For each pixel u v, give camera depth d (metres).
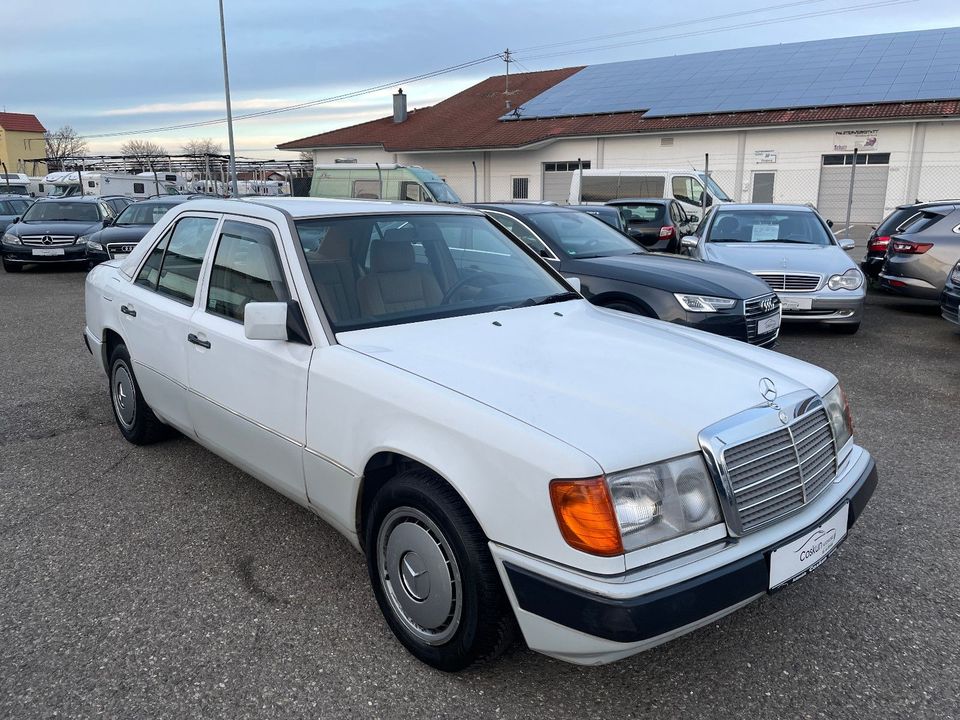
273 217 3.61
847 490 2.92
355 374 2.96
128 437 5.12
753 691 2.72
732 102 26.36
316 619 3.15
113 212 18.89
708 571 2.38
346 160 35.72
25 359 7.80
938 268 9.97
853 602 3.27
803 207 10.27
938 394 6.48
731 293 6.63
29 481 4.55
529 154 30.22
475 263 3.96
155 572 3.52
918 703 2.65
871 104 23.52
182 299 4.14
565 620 2.32
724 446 2.47
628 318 3.83
